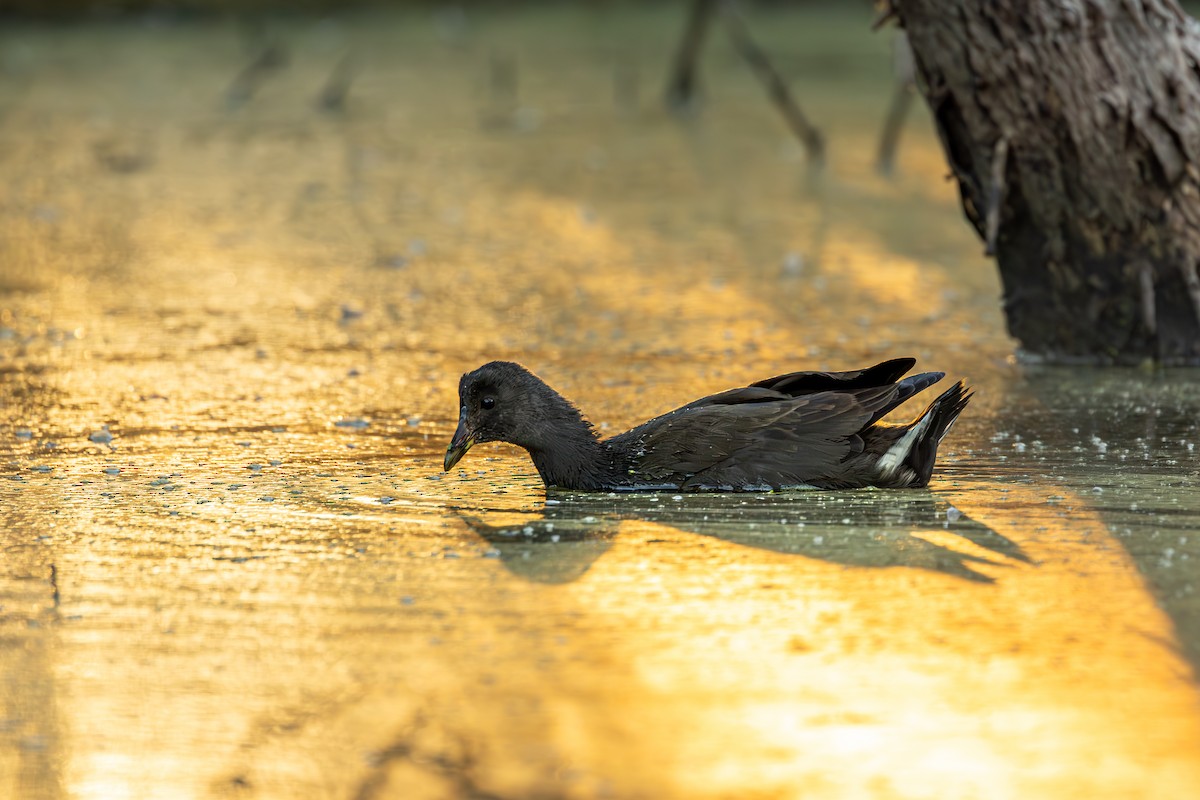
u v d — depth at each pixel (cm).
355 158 2903
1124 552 909
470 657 775
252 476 1121
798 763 668
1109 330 1449
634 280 1925
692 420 1050
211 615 838
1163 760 662
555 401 1068
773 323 1688
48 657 787
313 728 707
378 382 1436
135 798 655
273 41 4453
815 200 2462
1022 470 1096
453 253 2111
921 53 1373
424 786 657
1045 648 771
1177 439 1180
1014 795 639
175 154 2938
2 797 655
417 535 970
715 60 4272
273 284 1920
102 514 1024
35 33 4553
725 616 821
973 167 1402
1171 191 1359
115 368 1494
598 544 941
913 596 844
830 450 1041
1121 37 1320
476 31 4856
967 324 1677
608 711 714
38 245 2159
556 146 3025
